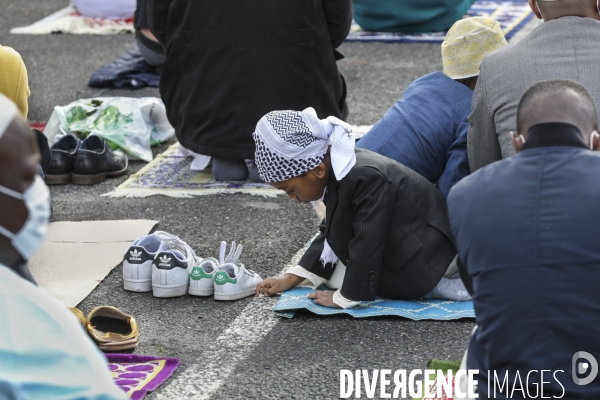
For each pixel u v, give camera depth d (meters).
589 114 2.47
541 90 2.50
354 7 10.37
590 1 3.87
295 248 4.97
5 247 1.94
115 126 6.56
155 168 6.36
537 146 2.42
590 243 2.27
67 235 5.17
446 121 4.53
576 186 2.31
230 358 3.76
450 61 4.60
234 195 5.80
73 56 9.62
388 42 9.88
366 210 3.92
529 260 2.31
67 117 6.64
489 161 4.04
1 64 4.49
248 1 5.60
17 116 1.92
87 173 6.05
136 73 8.59
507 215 2.35
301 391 3.47
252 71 5.70
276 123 3.88
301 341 3.87
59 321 1.96
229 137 5.85
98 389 1.93
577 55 3.77
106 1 10.84
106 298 4.40
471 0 10.41
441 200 4.17
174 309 4.25
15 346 1.88
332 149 3.89
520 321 2.34
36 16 11.55
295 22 5.64
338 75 5.96
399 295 4.15
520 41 3.96
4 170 1.89
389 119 4.60
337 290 4.12
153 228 5.30
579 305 2.28
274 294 4.33
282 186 3.99
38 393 1.87
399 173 4.04
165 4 5.84
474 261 2.41
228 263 4.32
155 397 3.43
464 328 3.92
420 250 4.04
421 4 10.02
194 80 5.83
